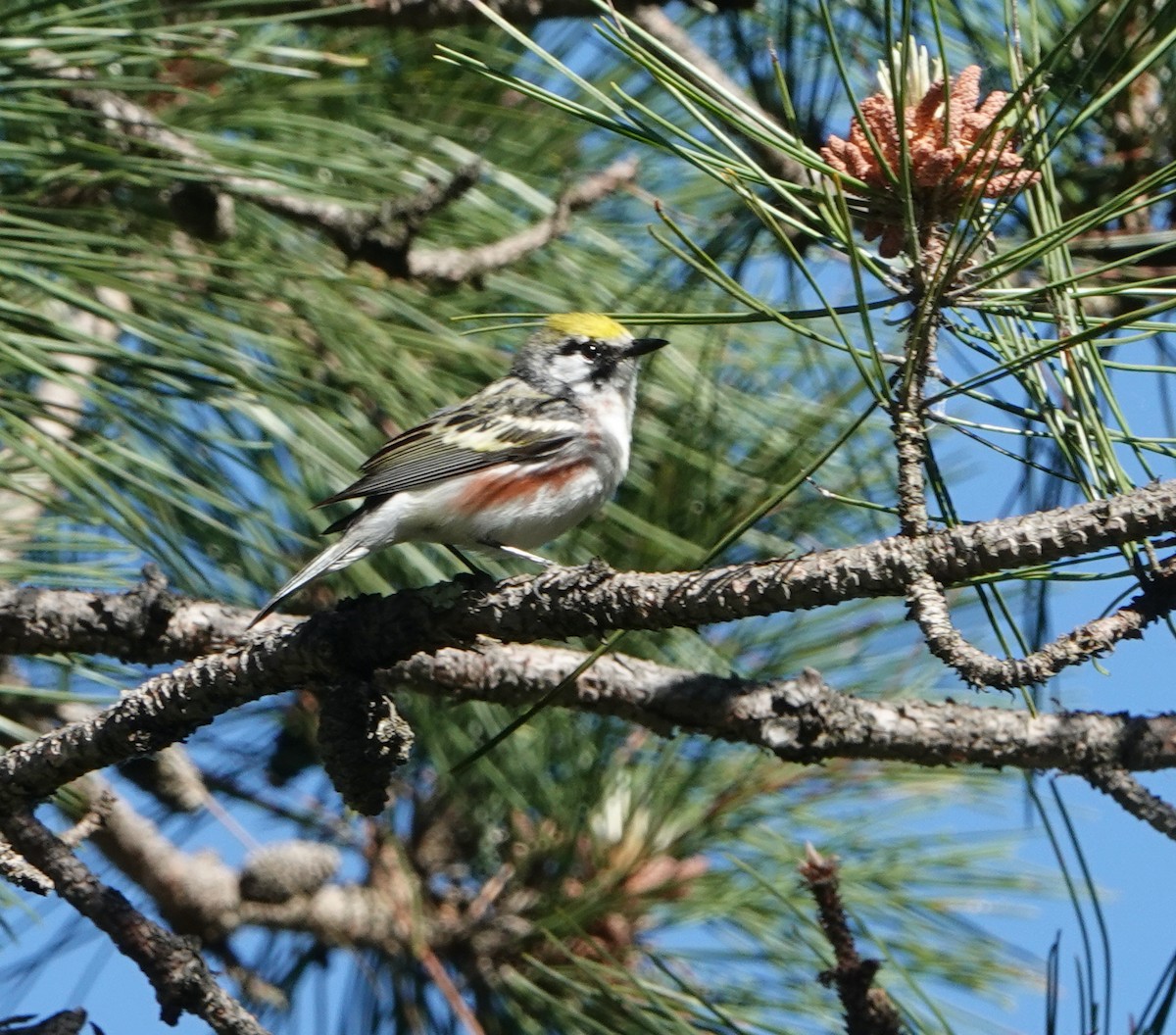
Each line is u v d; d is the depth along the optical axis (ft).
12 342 23.93
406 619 21.74
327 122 28.63
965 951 30.12
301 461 30.42
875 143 18.62
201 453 28.07
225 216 27.22
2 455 27.84
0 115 24.48
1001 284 21.29
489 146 31.68
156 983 21.90
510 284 31.01
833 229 18.74
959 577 19.02
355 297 29.58
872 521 30.22
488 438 29.30
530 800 30.45
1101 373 20.07
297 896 31.55
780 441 29.99
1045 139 20.83
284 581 29.76
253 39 28.63
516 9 28.99
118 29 24.66
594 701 25.77
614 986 28.86
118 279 25.40
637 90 32.14
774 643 30.94
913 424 18.76
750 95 27.99
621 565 30.14
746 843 30.68
